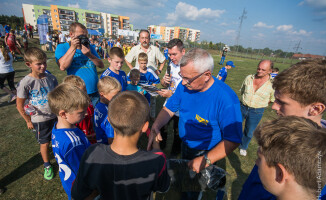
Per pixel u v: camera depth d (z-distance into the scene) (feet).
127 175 2.88
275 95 3.05
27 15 264.52
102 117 6.70
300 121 2.05
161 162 3.17
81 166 2.97
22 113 7.13
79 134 4.83
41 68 6.92
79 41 7.89
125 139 2.93
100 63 9.93
